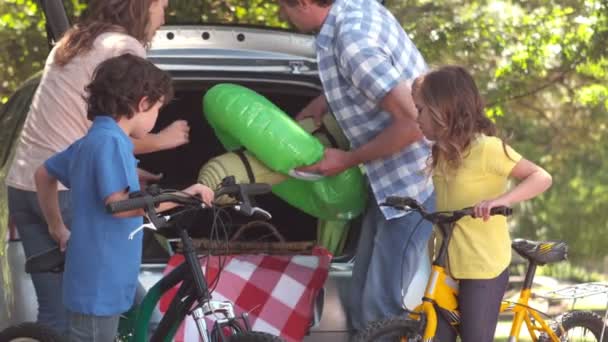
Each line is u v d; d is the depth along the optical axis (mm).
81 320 4770
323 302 5484
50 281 5336
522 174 5078
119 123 4801
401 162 5516
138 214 4672
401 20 11031
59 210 5172
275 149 5570
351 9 5535
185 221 4777
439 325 5180
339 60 5457
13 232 5484
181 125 5648
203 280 4676
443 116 5031
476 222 5152
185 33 6316
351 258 5660
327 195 5691
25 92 6336
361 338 5051
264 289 5453
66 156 4953
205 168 5742
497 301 5176
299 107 6590
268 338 4434
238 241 6137
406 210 5078
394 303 5496
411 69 5559
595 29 10781
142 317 5035
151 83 4781
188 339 5246
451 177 5125
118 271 4754
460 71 5090
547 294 5793
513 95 11016
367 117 5523
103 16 5461
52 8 6484
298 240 6609
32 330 4945
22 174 5406
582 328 5988
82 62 5348
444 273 5160
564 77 11688
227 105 5668
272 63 6129
